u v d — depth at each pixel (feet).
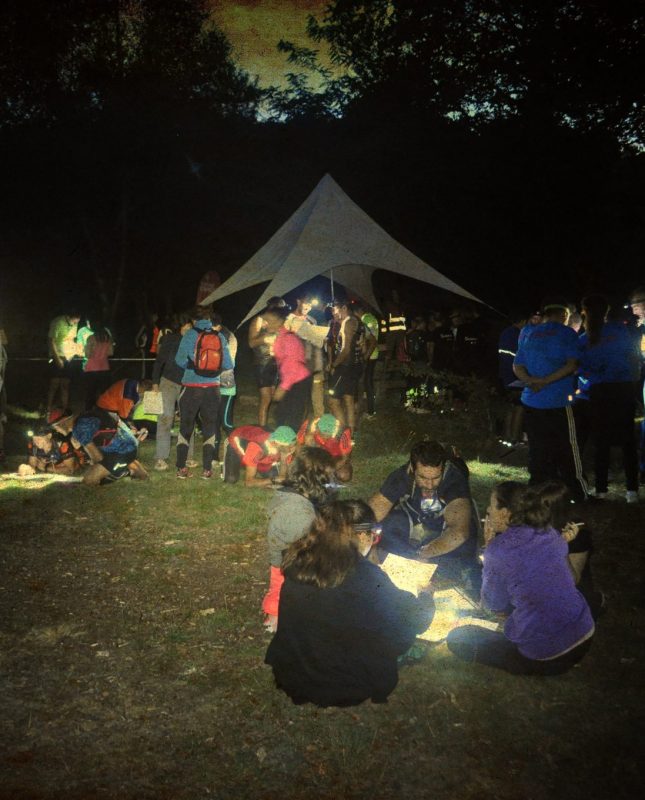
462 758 13.15
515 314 36.73
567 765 12.98
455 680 15.49
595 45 77.46
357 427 40.83
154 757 13.16
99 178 92.22
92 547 23.07
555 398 26.21
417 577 16.29
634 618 18.30
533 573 15.38
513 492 16.24
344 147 91.50
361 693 14.44
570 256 82.84
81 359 45.62
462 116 86.48
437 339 54.24
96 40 87.92
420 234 88.58
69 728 13.92
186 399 30.30
